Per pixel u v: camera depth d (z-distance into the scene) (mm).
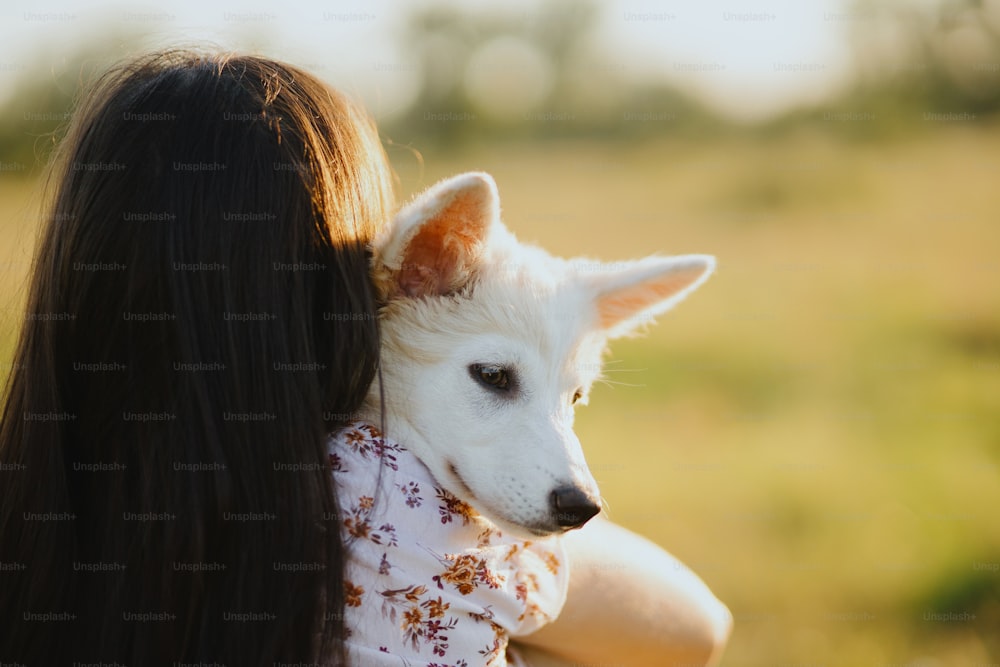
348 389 2154
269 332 1979
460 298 2750
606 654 2424
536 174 16297
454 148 19812
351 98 2428
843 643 4312
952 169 14531
